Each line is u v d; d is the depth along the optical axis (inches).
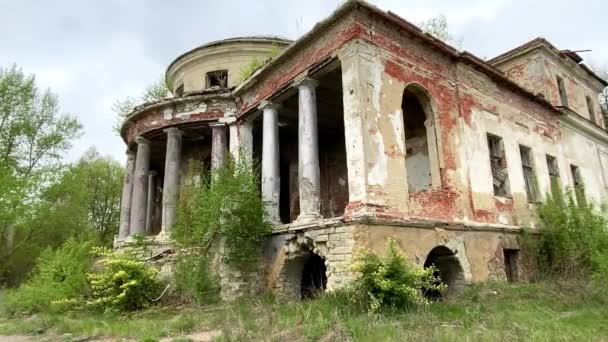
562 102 775.7
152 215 787.4
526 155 621.3
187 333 295.4
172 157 590.6
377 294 309.7
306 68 466.6
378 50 423.2
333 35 436.1
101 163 1368.1
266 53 760.3
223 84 759.7
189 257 447.2
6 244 881.5
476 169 499.8
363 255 334.6
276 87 515.5
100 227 1305.4
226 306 381.4
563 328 250.5
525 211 558.6
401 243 380.8
